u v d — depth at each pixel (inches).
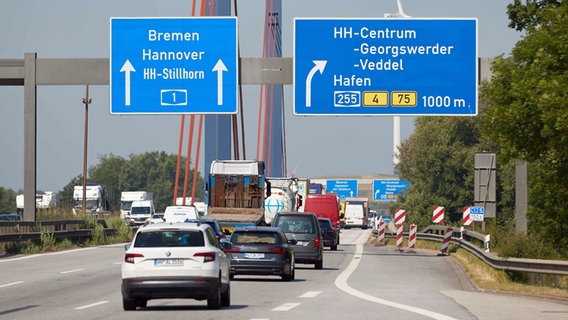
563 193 2037.4
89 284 1879.9
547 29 1886.1
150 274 1310.3
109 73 2876.5
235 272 1987.0
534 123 1824.6
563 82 1768.0
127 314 1270.9
